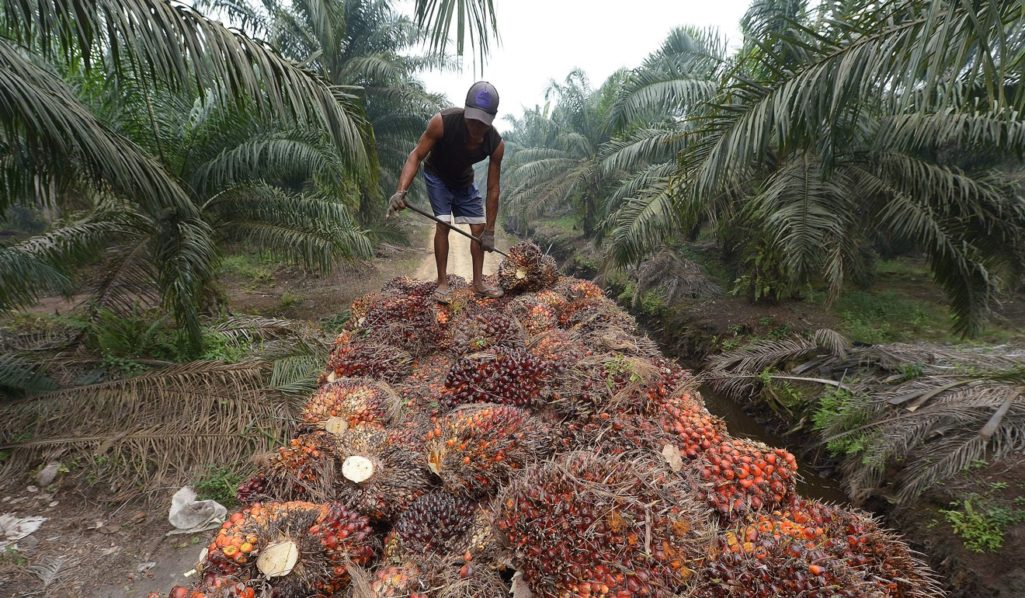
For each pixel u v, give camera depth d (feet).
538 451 6.05
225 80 12.61
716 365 23.71
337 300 36.01
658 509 4.90
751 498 5.72
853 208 22.85
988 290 20.22
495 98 11.59
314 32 43.37
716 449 6.32
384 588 4.59
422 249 59.62
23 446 13.80
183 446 14.03
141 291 22.34
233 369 16.48
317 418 7.24
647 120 35.04
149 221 21.24
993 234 19.97
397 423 7.45
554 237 69.05
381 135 53.83
